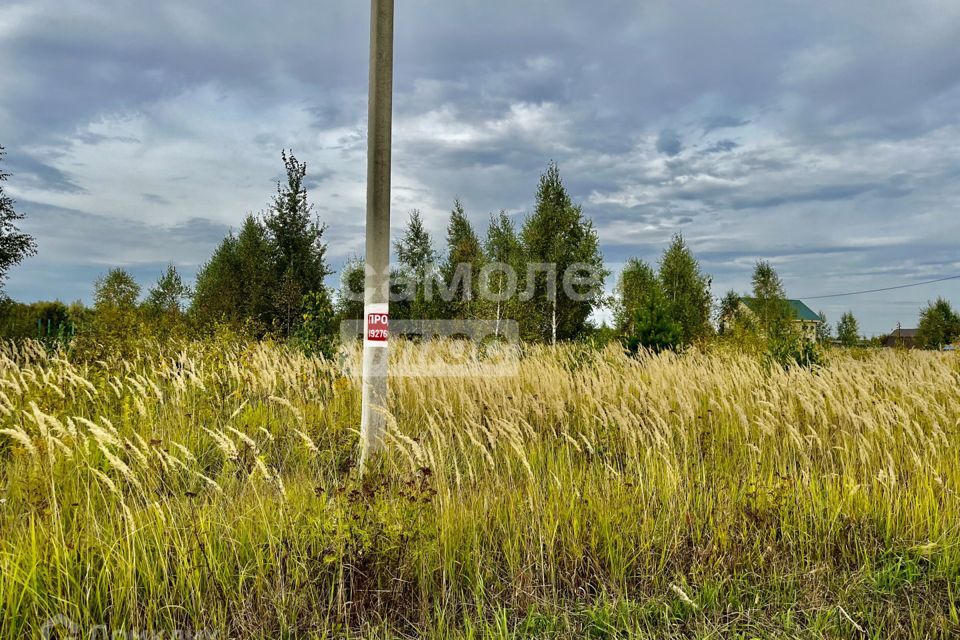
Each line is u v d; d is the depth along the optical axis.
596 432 6.87
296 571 3.44
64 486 4.56
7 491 4.49
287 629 3.16
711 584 3.75
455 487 4.88
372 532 3.67
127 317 12.20
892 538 4.37
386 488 4.16
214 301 20.67
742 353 14.79
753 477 5.02
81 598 3.24
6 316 20.50
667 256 27.88
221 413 7.22
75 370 8.06
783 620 3.43
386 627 3.25
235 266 23.58
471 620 3.39
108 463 5.05
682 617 3.49
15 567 3.15
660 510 4.48
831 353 17.47
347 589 3.57
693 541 4.11
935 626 3.33
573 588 3.74
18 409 6.42
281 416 7.12
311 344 11.12
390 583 3.54
